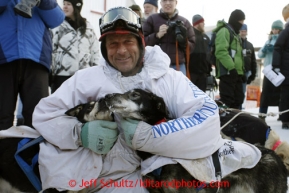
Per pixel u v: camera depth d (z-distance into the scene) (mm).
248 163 2387
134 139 2160
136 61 2424
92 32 4617
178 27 4656
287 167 2980
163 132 2127
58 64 4332
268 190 2578
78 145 2193
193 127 2156
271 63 6715
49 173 2113
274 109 9273
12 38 3129
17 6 3000
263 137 3105
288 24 6113
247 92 11727
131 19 2334
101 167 2215
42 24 3361
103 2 8992
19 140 2338
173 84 2430
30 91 3270
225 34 5996
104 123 2178
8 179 2332
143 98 2332
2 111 3203
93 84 2377
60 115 2291
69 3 4355
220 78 6133
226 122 3184
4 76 3186
